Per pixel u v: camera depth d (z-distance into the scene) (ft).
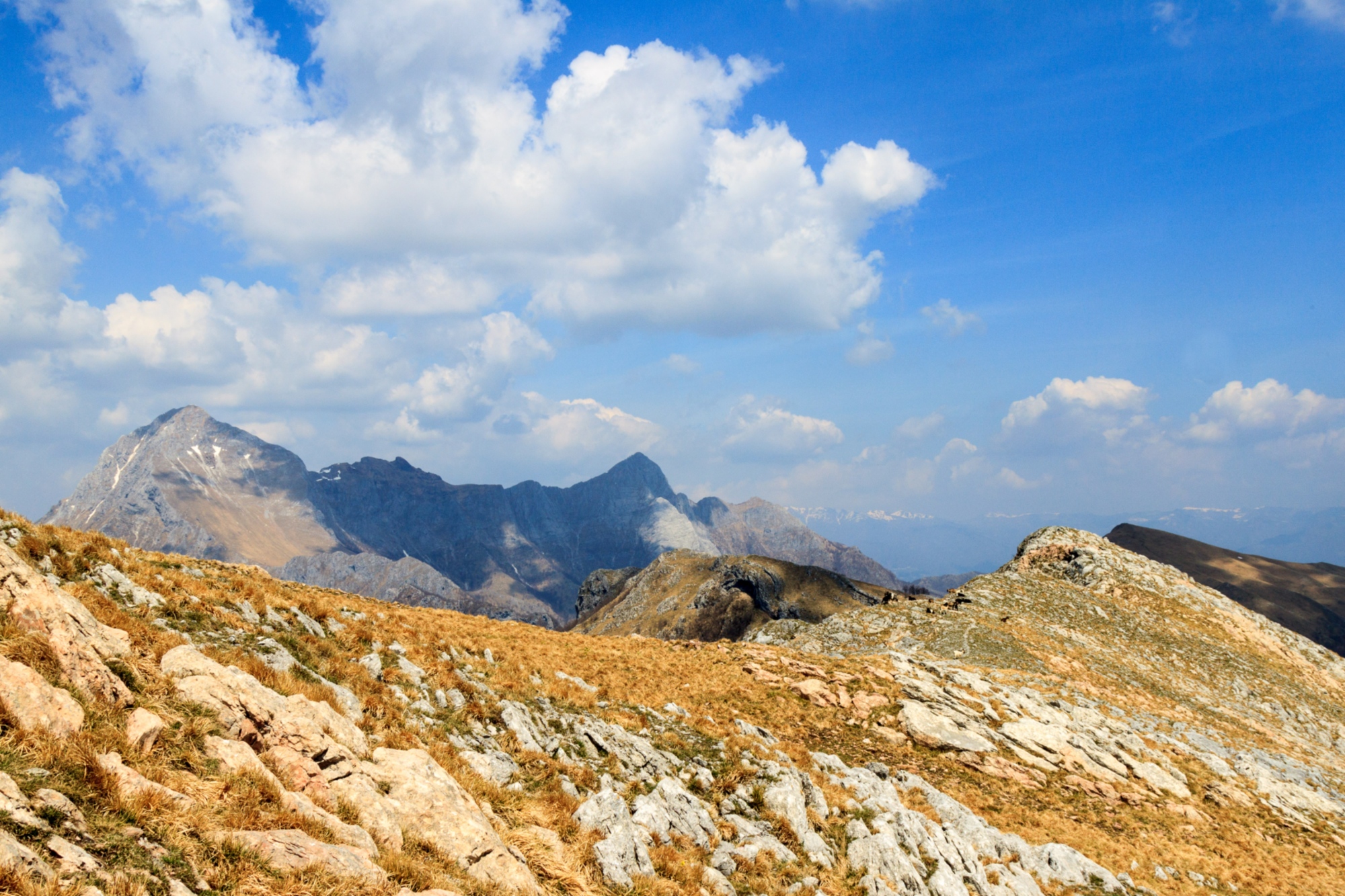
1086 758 166.71
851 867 82.74
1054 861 111.24
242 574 103.19
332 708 64.85
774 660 190.80
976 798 138.31
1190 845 136.87
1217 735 217.36
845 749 146.30
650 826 73.41
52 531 77.00
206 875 35.76
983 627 300.61
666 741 102.99
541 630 174.60
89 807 36.09
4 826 31.40
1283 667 318.45
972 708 177.37
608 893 59.41
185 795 41.01
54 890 29.40
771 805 89.40
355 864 41.75
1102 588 377.09
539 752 80.59
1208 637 330.95
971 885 90.48
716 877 69.05
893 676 190.08
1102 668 274.36
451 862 49.93
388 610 123.34
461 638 118.21
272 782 45.65
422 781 56.95
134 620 63.46
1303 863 138.00
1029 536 454.40
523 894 50.96
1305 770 201.16
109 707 44.86
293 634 82.12
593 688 118.62
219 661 63.41
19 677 40.06
